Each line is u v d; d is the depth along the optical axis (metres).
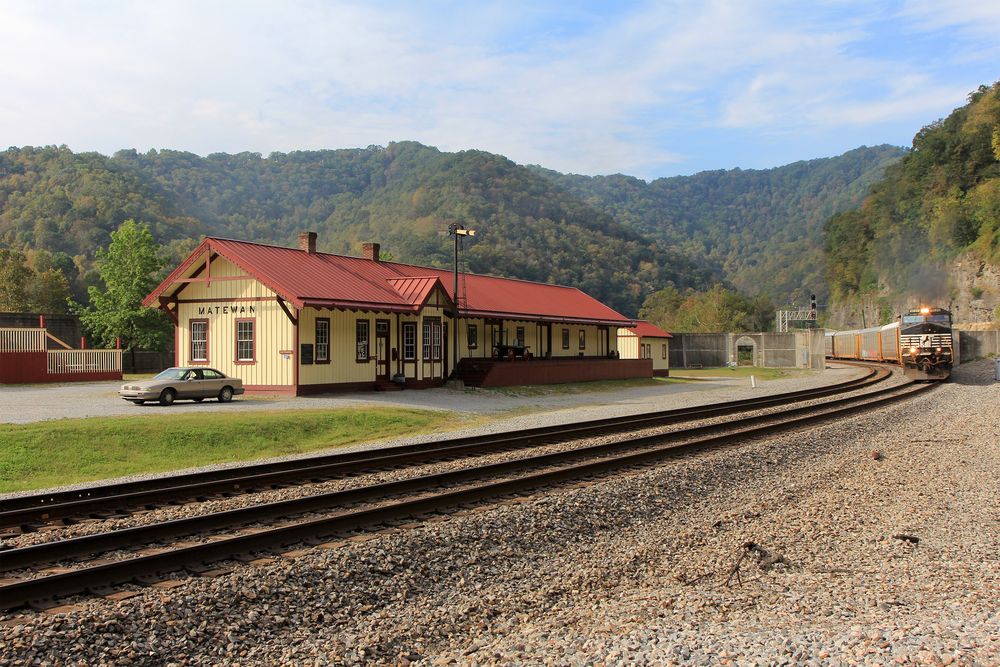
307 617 7.20
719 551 10.21
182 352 33.31
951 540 10.88
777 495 13.65
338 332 32.22
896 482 14.85
